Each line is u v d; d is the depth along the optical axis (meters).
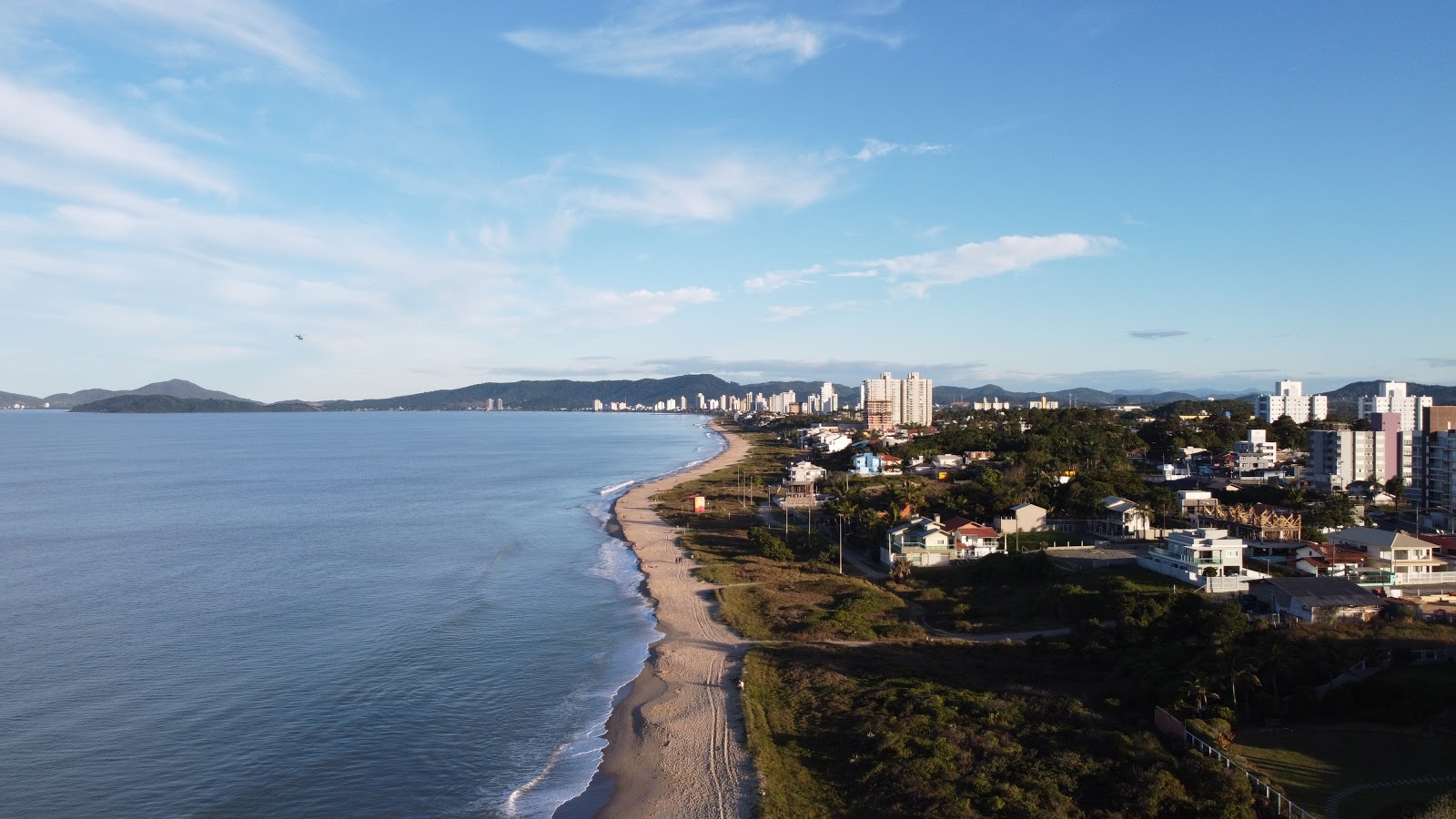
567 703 56.47
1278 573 74.44
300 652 66.25
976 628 67.44
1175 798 37.47
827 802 41.19
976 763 42.72
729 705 54.81
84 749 49.00
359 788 44.94
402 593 85.44
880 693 53.09
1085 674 55.50
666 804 42.38
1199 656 50.88
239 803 43.38
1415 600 67.12
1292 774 39.41
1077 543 93.44
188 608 79.12
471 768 47.25
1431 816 33.31
